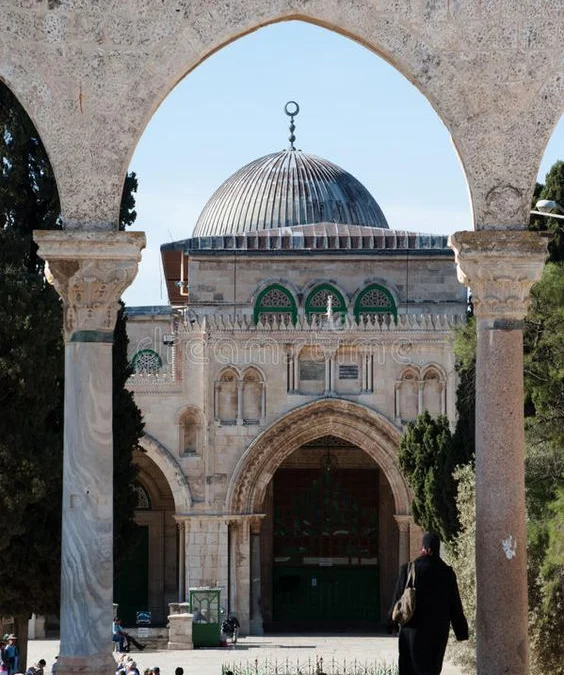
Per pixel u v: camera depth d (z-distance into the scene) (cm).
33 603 4784
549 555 3938
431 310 9181
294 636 8456
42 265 5000
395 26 2681
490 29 2677
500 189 2672
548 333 4212
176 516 8456
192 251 9175
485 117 2675
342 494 9262
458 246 2664
